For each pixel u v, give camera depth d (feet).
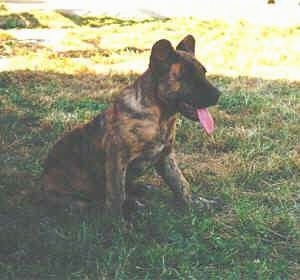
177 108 6.61
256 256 6.23
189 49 6.91
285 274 5.95
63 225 6.70
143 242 6.40
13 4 21.90
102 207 7.09
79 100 10.99
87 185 7.06
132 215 6.88
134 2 22.84
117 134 6.64
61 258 6.02
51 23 19.42
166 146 6.93
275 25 18.49
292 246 6.47
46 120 9.92
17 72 12.64
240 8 22.15
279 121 10.14
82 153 6.98
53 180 7.17
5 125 9.66
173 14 21.43
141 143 6.64
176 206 7.29
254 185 7.90
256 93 11.60
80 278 5.79
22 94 11.20
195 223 6.70
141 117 6.59
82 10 21.42
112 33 17.56
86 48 15.66
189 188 7.26
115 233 6.43
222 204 7.31
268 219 6.88
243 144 9.09
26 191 7.52
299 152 8.98
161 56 6.47
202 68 6.56
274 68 13.82
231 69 13.65
